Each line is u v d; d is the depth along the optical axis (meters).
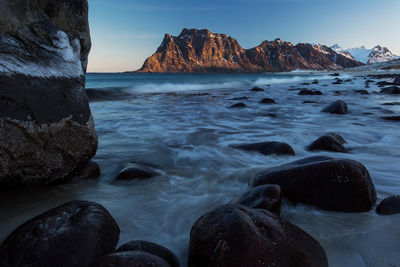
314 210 2.65
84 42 3.82
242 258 1.59
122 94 17.81
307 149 4.81
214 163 4.25
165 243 2.20
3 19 2.54
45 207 2.67
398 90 15.36
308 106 11.27
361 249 2.03
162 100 14.07
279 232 1.80
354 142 5.39
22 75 2.56
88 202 2.22
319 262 1.74
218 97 15.63
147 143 5.49
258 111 9.99
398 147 4.88
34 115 2.62
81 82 3.29
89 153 3.25
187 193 3.17
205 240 1.75
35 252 1.67
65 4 3.43
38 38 2.90
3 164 2.47
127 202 2.89
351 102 11.95
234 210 1.93
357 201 2.54
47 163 2.80
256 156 4.50
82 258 1.68
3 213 2.52
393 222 2.34
